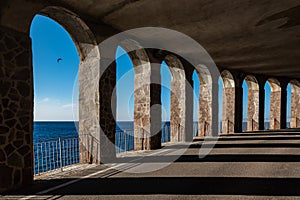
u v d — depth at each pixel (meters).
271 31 7.39
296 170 5.32
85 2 5.33
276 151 7.77
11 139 4.15
